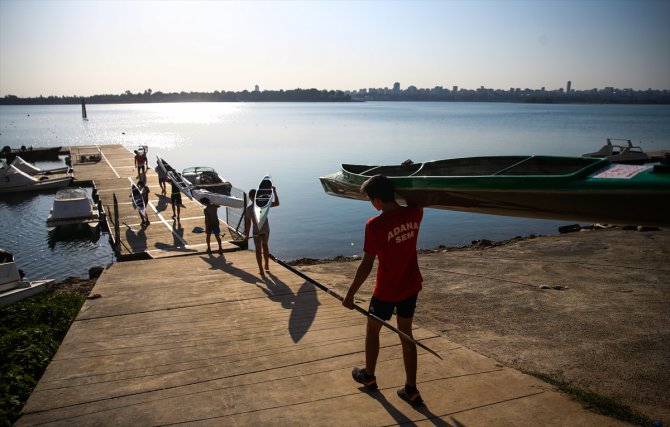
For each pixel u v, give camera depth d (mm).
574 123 114500
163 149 59031
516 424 3787
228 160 46906
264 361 5098
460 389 4387
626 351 6047
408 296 3922
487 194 3805
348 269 11617
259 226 8922
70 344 5645
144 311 6879
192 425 3889
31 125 130500
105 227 21828
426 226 22375
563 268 10688
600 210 3350
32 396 4387
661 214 3066
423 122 123375
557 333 6789
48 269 16672
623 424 3824
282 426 3834
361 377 4391
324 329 6055
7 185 30156
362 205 26828
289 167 41625
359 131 89312
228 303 7270
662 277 9602
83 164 37438
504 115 178000
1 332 7109
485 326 7203
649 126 99812
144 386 4570
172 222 16719
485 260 12195
